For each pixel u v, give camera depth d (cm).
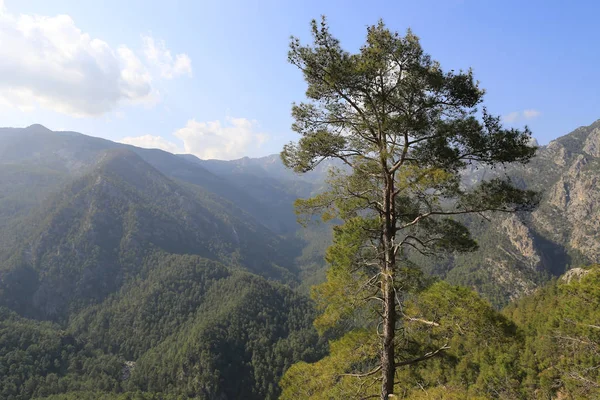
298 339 12419
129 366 12669
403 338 1149
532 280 15950
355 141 1222
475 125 973
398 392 1170
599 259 16762
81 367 11756
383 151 1023
